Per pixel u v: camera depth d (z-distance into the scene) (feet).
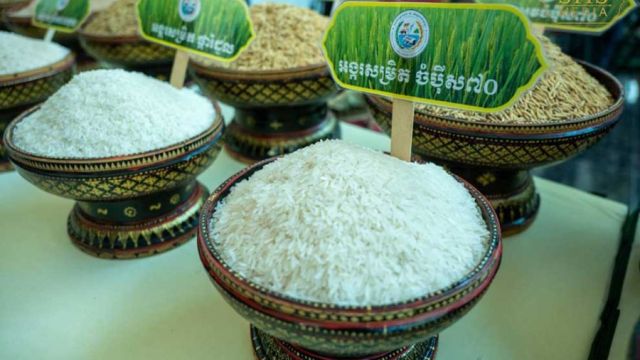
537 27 1.91
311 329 0.95
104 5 3.45
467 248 1.17
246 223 1.24
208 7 1.87
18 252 1.86
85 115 1.65
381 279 1.06
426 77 1.28
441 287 1.07
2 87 2.12
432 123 1.57
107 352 1.43
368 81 1.39
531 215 1.93
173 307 1.59
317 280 1.06
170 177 1.65
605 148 3.08
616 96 1.78
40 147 1.62
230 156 2.52
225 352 1.43
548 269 1.73
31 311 1.58
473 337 1.46
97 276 1.73
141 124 1.65
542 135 1.49
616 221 1.98
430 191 1.27
